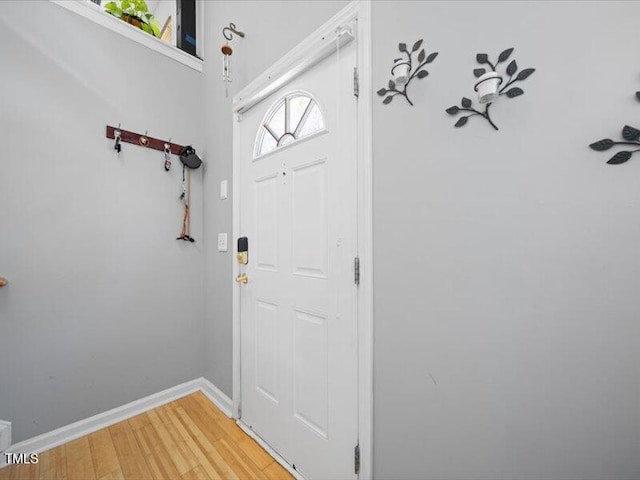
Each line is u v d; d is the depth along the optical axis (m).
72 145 1.41
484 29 0.71
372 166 0.94
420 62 0.82
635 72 0.54
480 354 0.73
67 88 1.40
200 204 1.94
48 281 1.35
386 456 0.92
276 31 1.33
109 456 1.29
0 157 1.23
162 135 1.75
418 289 0.84
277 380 1.34
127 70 1.60
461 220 0.76
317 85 1.15
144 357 1.67
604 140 0.57
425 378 0.83
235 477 1.19
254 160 1.49
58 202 1.37
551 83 0.62
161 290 1.74
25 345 1.29
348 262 1.02
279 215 1.33
